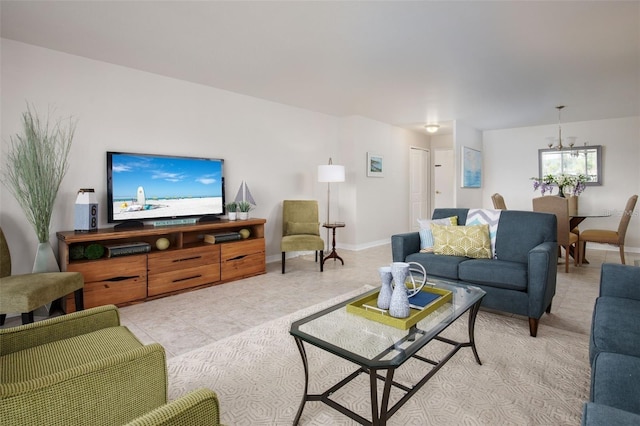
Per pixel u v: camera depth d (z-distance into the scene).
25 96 2.91
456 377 1.91
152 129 3.67
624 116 5.68
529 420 1.55
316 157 5.50
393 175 6.60
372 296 1.96
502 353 2.18
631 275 1.89
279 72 3.62
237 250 3.91
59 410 0.91
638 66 3.44
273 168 4.89
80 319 1.49
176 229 3.39
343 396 1.75
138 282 3.12
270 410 1.65
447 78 3.80
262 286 3.69
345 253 5.51
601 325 1.56
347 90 4.26
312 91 4.31
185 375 1.95
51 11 2.39
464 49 3.04
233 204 4.12
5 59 2.81
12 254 2.87
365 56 3.19
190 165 3.90
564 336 2.43
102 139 3.33
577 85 4.05
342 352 1.36
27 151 2.83
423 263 3.03
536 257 2.42
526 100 4.67
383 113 5.54
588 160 6.05
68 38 2.82
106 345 1.36
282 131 4.98
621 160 5.79
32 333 1.36
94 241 3.12
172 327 2.61
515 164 6.80
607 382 1.13
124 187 3.42
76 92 3.17
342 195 5.89
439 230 3.23
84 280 2.84
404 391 1.78
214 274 3.70
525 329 2.55
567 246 4.26
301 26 2.61
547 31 2.70
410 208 7.13
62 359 1.25
